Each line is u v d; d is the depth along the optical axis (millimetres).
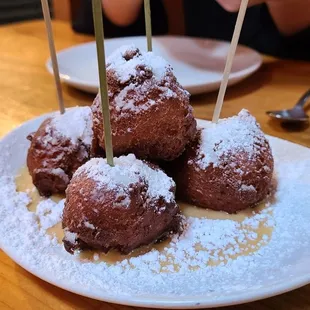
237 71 310
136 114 154
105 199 141
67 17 556
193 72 314
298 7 371
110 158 147
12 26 459
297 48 374
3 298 135
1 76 329
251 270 139
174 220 155
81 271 137
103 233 142
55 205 174
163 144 160
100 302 133
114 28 479
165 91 155
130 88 155
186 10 471
